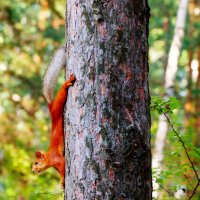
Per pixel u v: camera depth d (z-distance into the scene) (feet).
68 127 21.98
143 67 21.52
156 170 32.19
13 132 81.41
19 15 92.99
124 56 21.03
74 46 21.70
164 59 106.11
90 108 20.95
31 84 89.86
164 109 28.43
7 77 88.33
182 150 30.94
